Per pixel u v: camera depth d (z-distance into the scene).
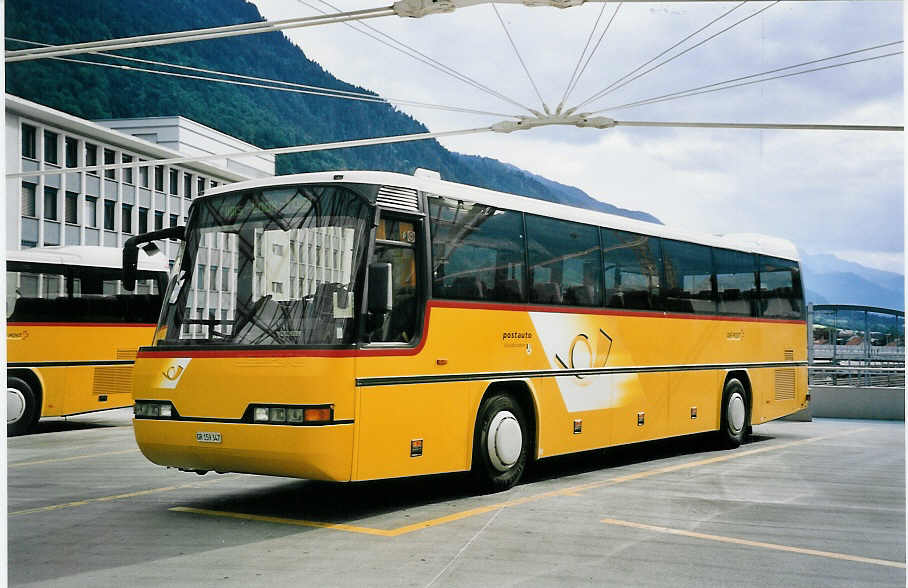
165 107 146.12
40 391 17.92
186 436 8.80
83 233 61.56
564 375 11.59
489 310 10.38
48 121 58.69
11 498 10.03
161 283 20.17
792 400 17.70
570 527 8.33
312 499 9.97
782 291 17.62
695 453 15.05
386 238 9.12
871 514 9.23
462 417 9.87
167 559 7.04
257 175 85.19
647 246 13.72
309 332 8.50
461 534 8.00
